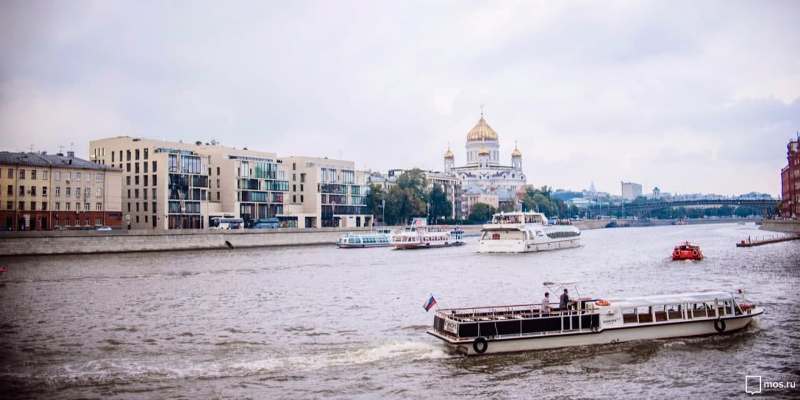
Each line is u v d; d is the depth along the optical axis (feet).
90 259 429.79
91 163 565.94
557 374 143.74
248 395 131.44
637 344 165.48
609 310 165.89
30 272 343.67
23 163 511.40
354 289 276.00
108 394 132.36
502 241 511.81
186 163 603.26
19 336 182.70
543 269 368.07
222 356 159.63
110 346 170.60
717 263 397.19
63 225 532.32
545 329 160.45
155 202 592.19
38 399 129.49
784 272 336.90
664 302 171.63
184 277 322.55
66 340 177.68
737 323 177.06
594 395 131.64
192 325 197.47
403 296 254.68
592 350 160.45
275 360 155.12
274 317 209.97
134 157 608.60
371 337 178.70
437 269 367.25
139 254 482.28
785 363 151.43
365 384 137.80
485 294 259.80
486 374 143.74
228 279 313.94
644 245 633.20
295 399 129.18
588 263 410.72
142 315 214.69
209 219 623.77
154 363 153.89
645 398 130.21
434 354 157.79
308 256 472.85
